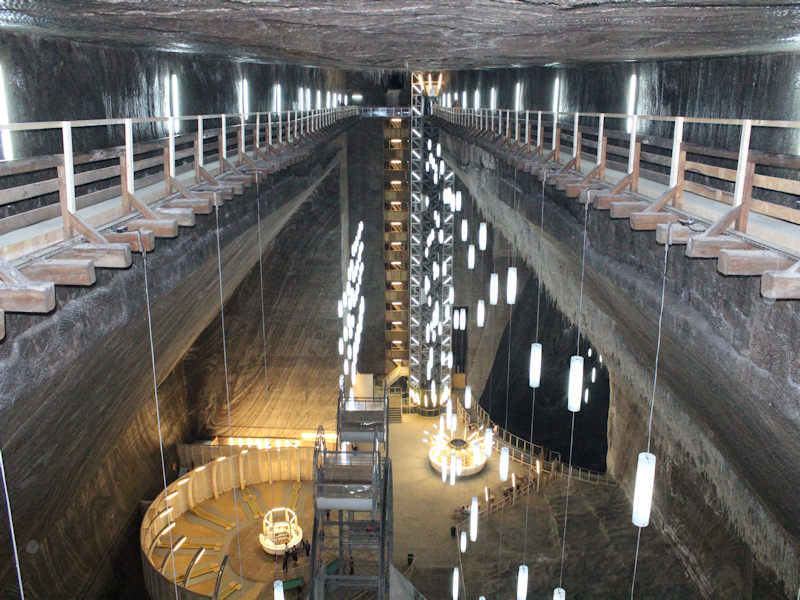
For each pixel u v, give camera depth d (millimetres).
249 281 26641
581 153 10023
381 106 34844
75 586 17094
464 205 32969
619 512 19812
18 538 8711
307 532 21781
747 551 12523
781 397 4684
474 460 25906
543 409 31922
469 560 19672
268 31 6762
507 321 33219
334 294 27438
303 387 27625
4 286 3719
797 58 7773
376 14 5266
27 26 6371
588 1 4262
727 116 9492
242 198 11266
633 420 20500
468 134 20156
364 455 13828
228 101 16812
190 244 8492
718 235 4867
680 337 6141
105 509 19828
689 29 5422
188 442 27031
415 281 31703
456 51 9383
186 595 17016
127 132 6332
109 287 6129
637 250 7305
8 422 5094
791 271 3852
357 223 34188
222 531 21719
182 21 5812
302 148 15594
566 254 11055
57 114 8789
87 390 7023
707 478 14258
